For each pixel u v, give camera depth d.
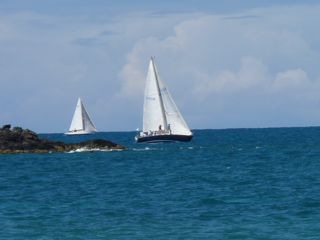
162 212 87.69
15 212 89.62
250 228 74.94
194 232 73.44
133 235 72.50
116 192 112.75
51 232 74.81
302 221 78.56
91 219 82.88
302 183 119.12
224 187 116.31
